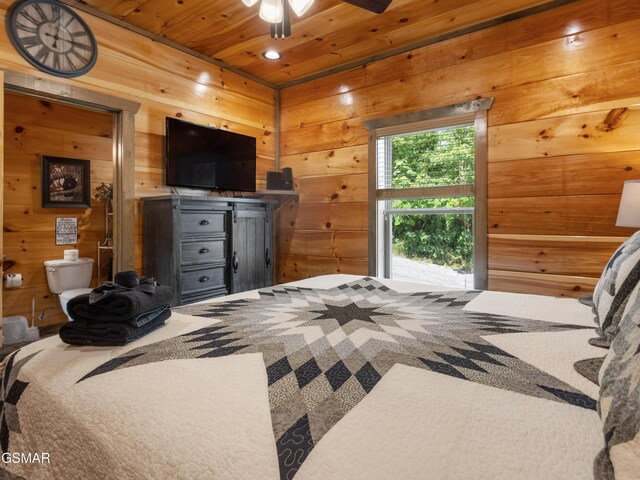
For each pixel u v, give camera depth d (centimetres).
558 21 263
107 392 87
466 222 313
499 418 71
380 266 354
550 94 266
